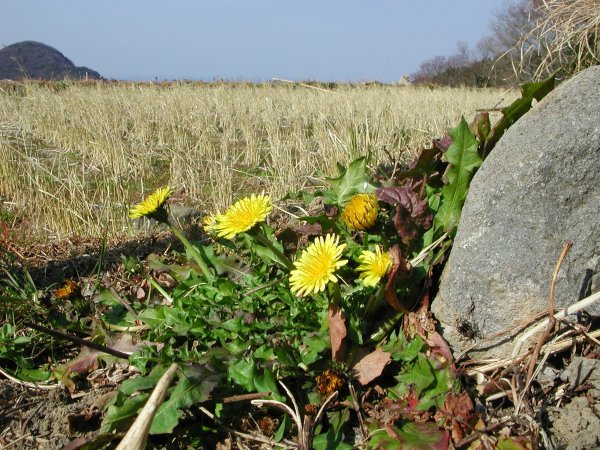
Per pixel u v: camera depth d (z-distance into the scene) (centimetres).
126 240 75
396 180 52
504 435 34
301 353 42
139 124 165
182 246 71
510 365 37
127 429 38
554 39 84
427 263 44
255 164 118
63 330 52
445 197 46
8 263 66
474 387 38
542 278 38
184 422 40
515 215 39
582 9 78
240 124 168
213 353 41
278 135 130
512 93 268
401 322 42
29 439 41
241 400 39
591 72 41
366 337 42
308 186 97
